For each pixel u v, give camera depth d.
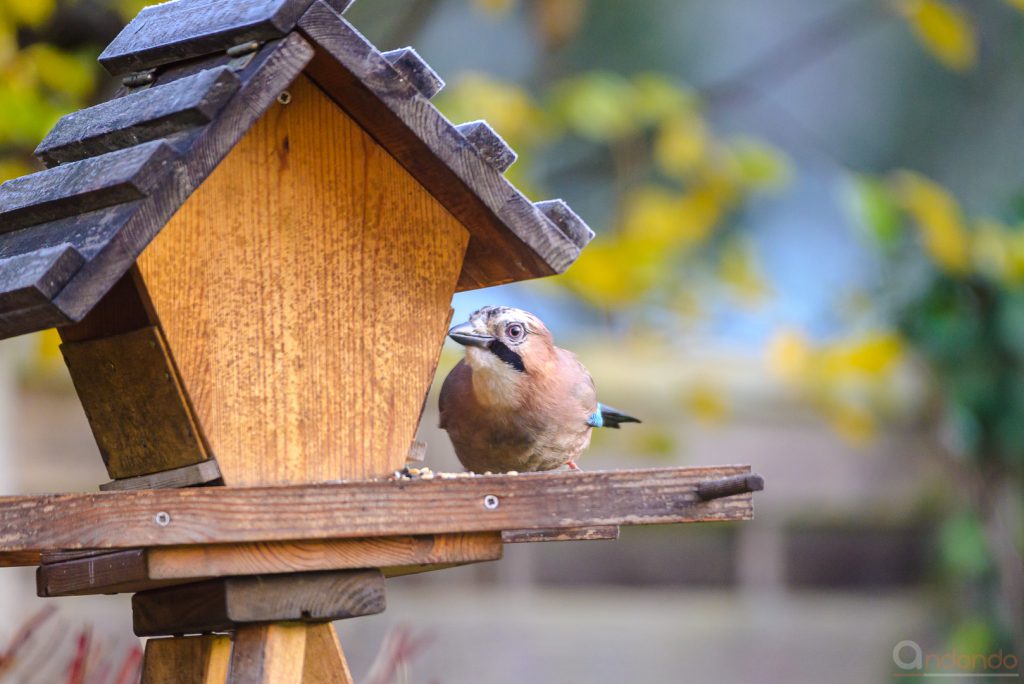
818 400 11.04
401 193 5.91
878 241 10.63
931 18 10.34
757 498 12.69
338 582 5.45
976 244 10.71
